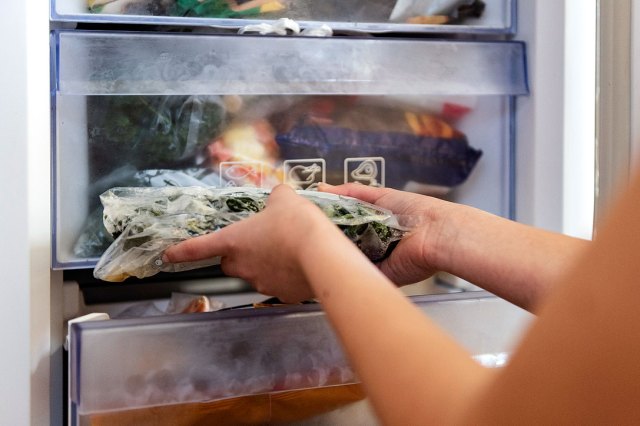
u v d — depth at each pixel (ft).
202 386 1.94
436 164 2.83
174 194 2.23
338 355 2.04
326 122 2.68
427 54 2.67
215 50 2.42
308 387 2.02
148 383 1.90
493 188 2.90
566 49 2.71
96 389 1.86
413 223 2.20
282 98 2.62
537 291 1.85
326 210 2.15
